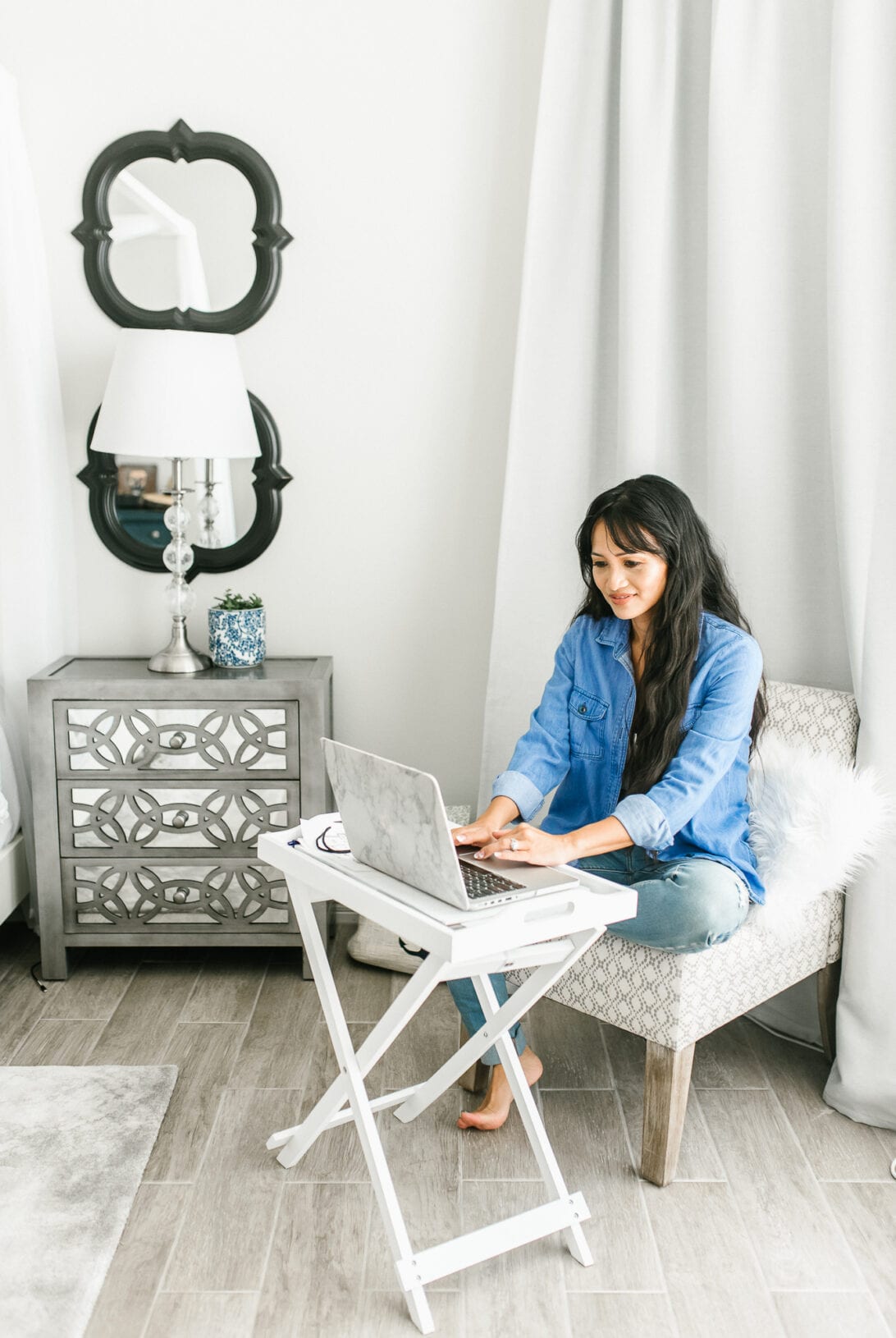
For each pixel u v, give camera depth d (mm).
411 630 2818
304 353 2707
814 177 2242
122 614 2807
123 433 2385
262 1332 1517
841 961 2146
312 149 2637
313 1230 1717
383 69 2604
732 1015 1879
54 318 2688
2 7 2574
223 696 2445
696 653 1942
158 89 2615
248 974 2594
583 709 2072
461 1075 1967
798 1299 1593
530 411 2553
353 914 2908
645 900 1813
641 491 1913
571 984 1924
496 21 2574
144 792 2482
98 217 2629
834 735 2098
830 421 2268
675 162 2406
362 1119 1639
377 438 2740
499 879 1554
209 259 2660
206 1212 1753
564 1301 1588
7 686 2652
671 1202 1804
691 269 2445
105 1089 2068
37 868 2494
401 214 2656
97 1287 1578
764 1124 2029
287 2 2584
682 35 2365
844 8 2045
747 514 2314
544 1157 1725
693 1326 1542
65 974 2543
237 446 2463
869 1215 1777
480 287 2676
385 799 1480
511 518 2592
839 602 2322
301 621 2816
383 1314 1555
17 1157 1857
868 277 2086
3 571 2613
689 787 1832
